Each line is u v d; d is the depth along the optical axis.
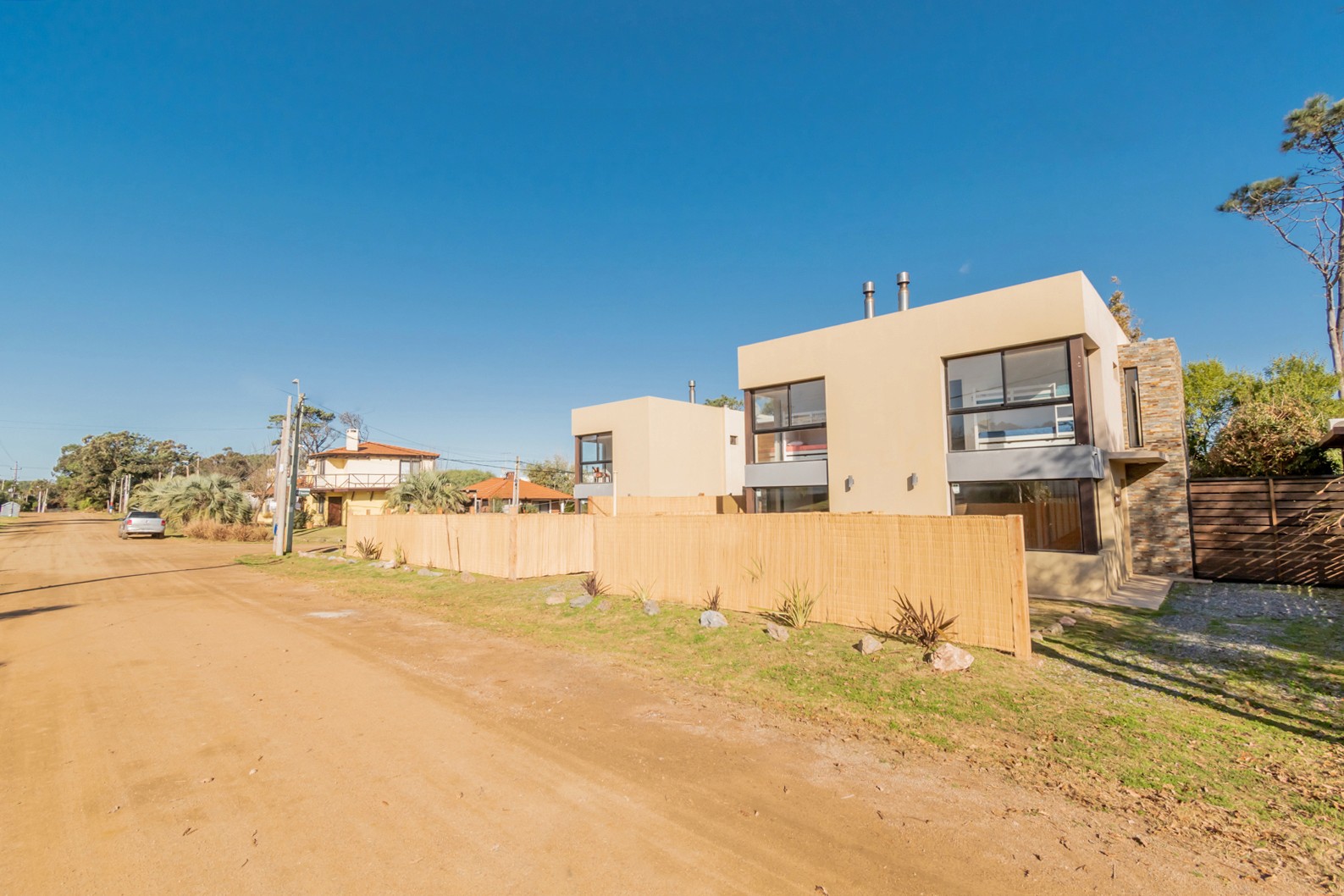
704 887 2.94
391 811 3.69
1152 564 13.57
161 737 4.90
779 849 3.28
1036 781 4.05
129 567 18.14
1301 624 8.14
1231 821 3.50
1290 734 4.67
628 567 11.33
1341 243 19.48
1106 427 11.92
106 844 3.31
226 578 15.75
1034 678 6.10
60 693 6.07
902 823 3.54
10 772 4.24
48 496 96.00
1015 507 11.91
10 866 3.10
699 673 6.67
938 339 12.85
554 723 5.23
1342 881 2.93
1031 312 11.68
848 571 8.44
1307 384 19.03
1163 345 13.74
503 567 14.80
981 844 3.31
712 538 10.12
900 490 13.24
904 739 4.80
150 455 75.75
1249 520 11.99
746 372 16.17
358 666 7.07
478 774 4.22
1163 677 6.12
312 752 4.60
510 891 2.90
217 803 3.79
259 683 6.39
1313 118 16.52
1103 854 3.20
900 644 7.37
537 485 38.34
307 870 3.07
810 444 15.20
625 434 22.84
